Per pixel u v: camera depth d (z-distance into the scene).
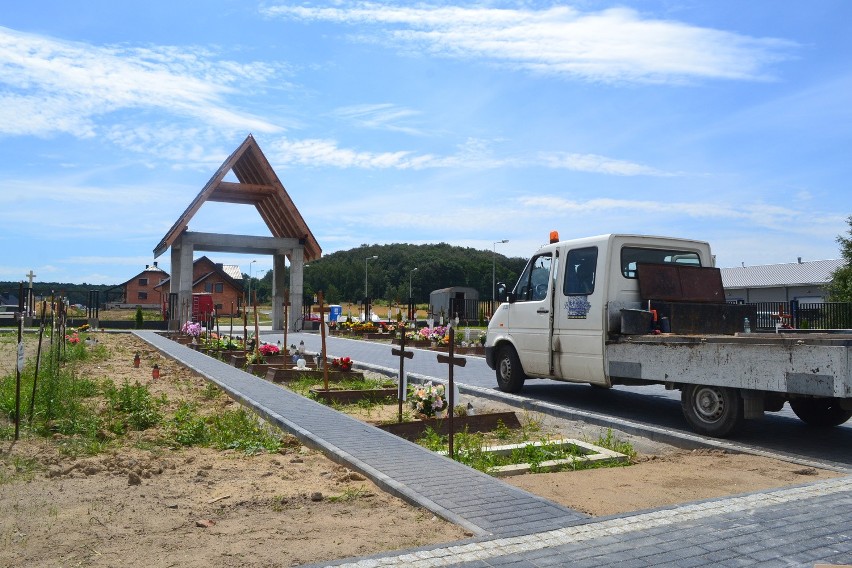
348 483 6.00
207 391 11.29
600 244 10.59
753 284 55.19
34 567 4.00
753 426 9.34
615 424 9.24
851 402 7.33
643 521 4.86
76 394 10.15
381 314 62.94
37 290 34.06
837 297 37.91
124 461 6.58
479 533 4.59
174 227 32.19
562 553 4.21
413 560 4.08
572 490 6.14
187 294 33.41
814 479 6.52
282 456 7.12
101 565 4.04
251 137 34.09
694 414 8.73
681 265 10.69
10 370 13.52
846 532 4.65
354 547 4.40
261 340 27.53
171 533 4.64
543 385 13.99
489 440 8.75
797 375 7.38
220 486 5.89
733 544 4.40
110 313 60.62
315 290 108.56
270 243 35.81
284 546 4.41
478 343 23.97
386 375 15.30
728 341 8.18
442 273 105.88
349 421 8.53
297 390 12.58
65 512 5.05
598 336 10.35
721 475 6.71
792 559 4.16
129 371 14.63
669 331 10.07
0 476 5.98
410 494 5.45
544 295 11.71
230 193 35.47
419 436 8.95
